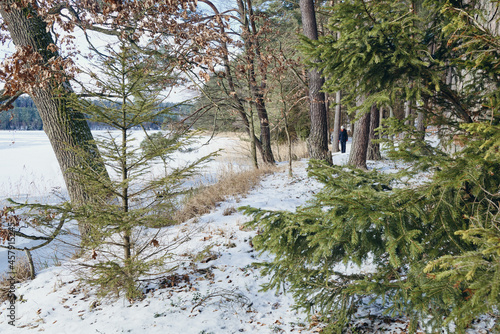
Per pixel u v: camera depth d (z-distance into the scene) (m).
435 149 2.30
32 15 6.48
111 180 4.42
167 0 6.39
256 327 3.50
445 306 1.87
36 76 6.38
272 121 15.77
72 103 4.11
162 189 4.41
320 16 14.95
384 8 2.16
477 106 2.40
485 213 1.83
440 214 1.93
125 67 4.11
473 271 1.33
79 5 7.02
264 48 10.80
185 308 3.95
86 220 3.91
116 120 4.14
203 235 6.16
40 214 3.82
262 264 2.79
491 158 1.70
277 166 13.12
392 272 2.27
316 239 2.09
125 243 4.47
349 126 28.03
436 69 2.36
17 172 15.88
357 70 2.23
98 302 4.27
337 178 2.73
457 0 2.23
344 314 2.65
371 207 1.94
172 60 7.19
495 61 1.94
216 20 8.05
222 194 8.86
